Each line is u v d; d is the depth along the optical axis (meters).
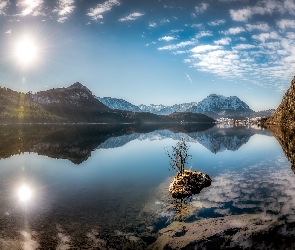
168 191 27.83
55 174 37.50
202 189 28.06
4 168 41.50
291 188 26.42
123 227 19.30
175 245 16.12
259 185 28.38
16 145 70.69
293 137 73.94
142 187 29.83
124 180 33.47
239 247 15.21
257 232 16.44
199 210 21.89
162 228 18.97
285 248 14.59
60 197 26.61
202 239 16.36
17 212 22.58
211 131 143.38
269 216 19.11
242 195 25.09
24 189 29.69
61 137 100.94
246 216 19.56
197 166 41.25
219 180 31.66
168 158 51.94
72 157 53.38
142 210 22.53
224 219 19.33
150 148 69.38
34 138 92.06
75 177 35.62
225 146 67.69
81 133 130.38
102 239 17.56
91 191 28.64
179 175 31.00
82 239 17.58
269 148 59.25
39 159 50.16
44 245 16.89
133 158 52.53
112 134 126.75
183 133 129.75
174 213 21.61
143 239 17.50
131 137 107.88
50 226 19.62
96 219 20.75
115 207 23.41
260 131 120.19
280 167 37.66
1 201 25.56
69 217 21.25
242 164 41.66
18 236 18.16
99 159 51.34
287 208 20.62
